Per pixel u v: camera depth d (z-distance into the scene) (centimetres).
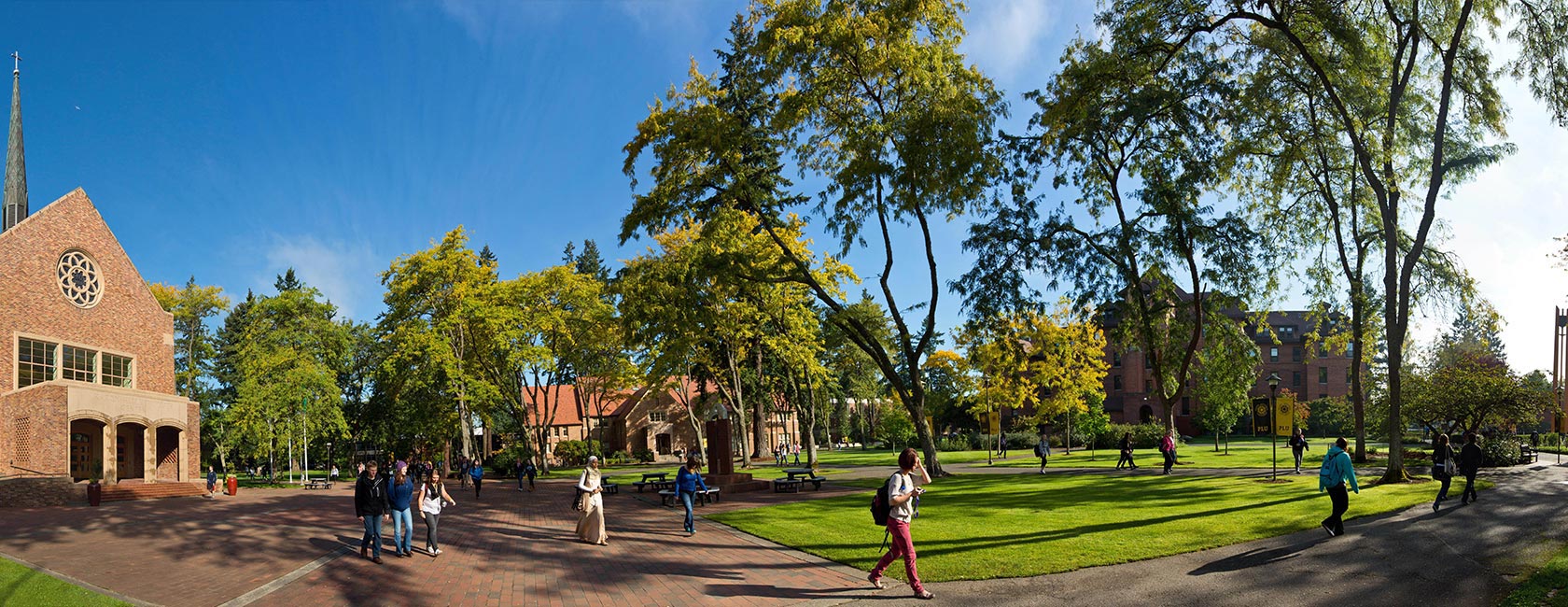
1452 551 1257
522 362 5122
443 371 5134
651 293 3397
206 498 3553
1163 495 2145
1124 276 2922
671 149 2938
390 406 6362
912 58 2631
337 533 1928
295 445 5506
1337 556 1256
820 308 3156
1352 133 2448
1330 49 2603
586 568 1425
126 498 3656
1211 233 2795
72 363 4059
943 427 8194
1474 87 2397
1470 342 6731
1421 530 1440
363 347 6638
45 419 3559
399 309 5147
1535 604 936
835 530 1722
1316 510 1711
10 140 4759
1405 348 3372
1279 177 2936
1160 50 2706
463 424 5328
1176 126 2803
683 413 8750
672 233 4534
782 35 2677
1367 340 3231
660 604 1130
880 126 2711
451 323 4975
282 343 5491
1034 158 2889
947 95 2634
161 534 1919
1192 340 3161
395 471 1581
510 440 8650
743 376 5569
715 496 2716
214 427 6769
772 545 1594
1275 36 2658
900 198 2753
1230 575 1160
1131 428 6116
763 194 3188
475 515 2400
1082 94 2811
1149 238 2889
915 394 3136
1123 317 3070
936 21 2727
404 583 1317
